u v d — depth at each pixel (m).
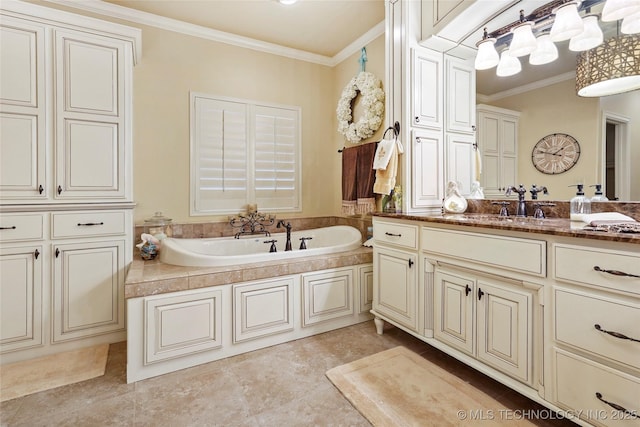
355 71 3.34
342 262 2.50
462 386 1.71
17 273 1.99
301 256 2.47
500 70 2.12
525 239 1.40
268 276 2.19
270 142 3.37
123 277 2.29
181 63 2.90
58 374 1.85
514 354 1.46
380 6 2.64
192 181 2.97
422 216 2.06
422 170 2.38
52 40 2.06
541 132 1.96
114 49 2.25
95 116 2.19
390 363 1.96
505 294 1.50
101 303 2.23
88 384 1.76
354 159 3.15
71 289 2.14
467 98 2.40
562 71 1.85
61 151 2.09
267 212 3.37
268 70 3.33
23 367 1.93
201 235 2.98
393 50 2.46
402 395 1.64
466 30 2.19
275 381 1.78
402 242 2.13
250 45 3.21
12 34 1.96
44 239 2.05
